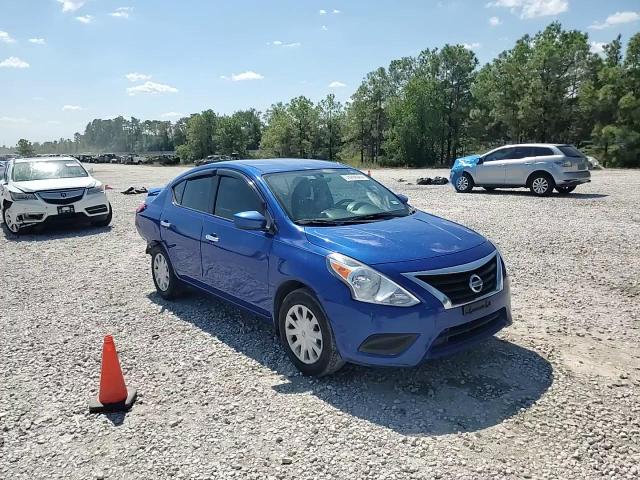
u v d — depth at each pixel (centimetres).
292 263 439
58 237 1160
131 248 1010
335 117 8012
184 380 440
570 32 5525
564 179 1625
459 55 6481
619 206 1375
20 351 516
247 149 10931
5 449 350
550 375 427
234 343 517
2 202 1226
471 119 6125
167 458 332
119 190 2305
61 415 392
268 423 369
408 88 6388
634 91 4350
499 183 1748
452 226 484
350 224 472
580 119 5000
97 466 328
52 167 1292
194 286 600
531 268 759
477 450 329
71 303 666
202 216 571
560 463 315
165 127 17700
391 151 6562
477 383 417
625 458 318
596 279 696
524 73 5019
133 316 607
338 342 405
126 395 403
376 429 356
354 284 394
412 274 392
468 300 402
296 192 503
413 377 431
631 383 412
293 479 307
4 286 761
